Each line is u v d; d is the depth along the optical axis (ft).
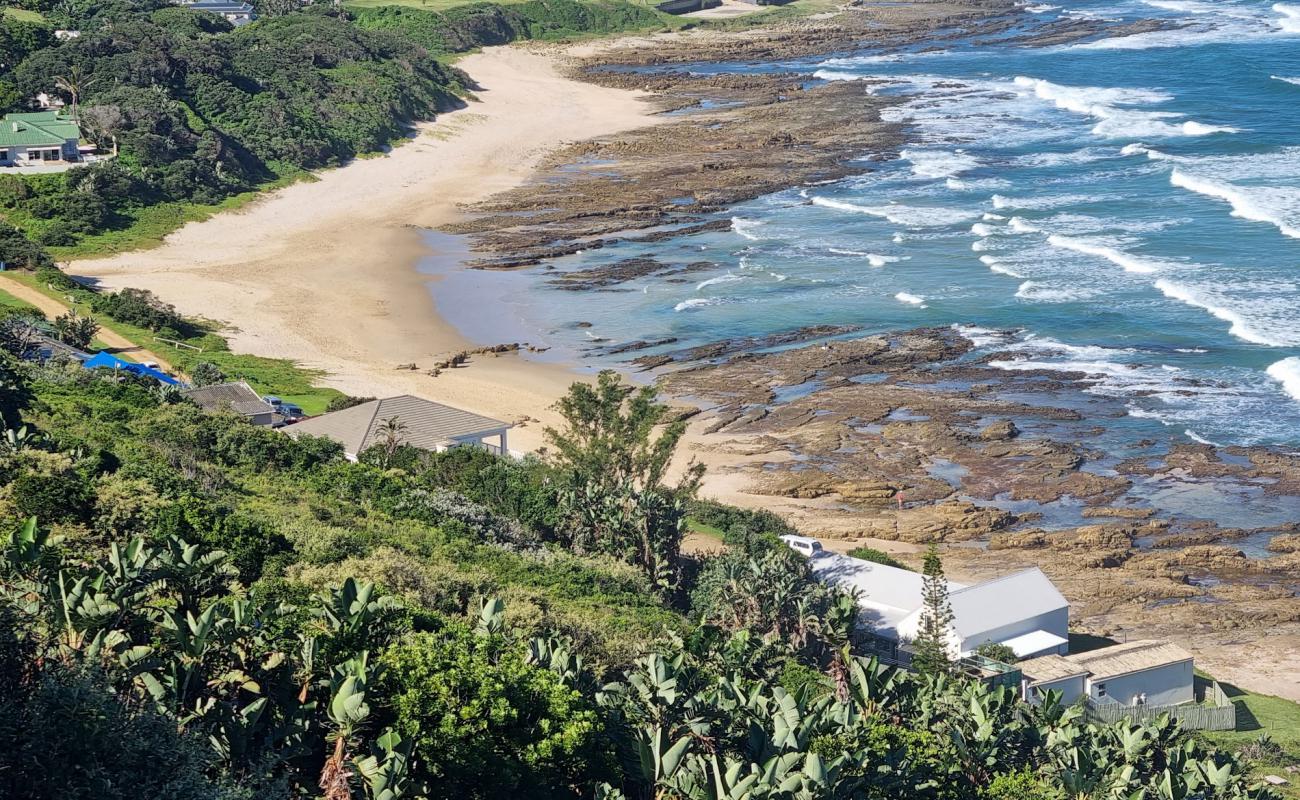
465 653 115.55
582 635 160.25
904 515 265.34
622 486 226.17
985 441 296.30
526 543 220.84
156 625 105.40
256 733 99.66
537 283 423.23
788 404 321.73
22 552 110.11
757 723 113.60
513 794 107.65
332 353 362.94
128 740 85.25
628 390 254.06
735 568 195.42
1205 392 315.58
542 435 299.38
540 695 114.32
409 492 226.99
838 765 104.53
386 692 108.78
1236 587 236.84
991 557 247.70
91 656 94.94
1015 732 136.46
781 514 266.36
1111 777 131.54
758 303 393.50
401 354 363.56
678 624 186.80
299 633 114.73
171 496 185.16
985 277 403.95
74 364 295.07
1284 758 181.06
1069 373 330.75
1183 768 138.82
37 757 82.38
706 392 331.16
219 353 355.56
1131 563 245.45
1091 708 192.13
